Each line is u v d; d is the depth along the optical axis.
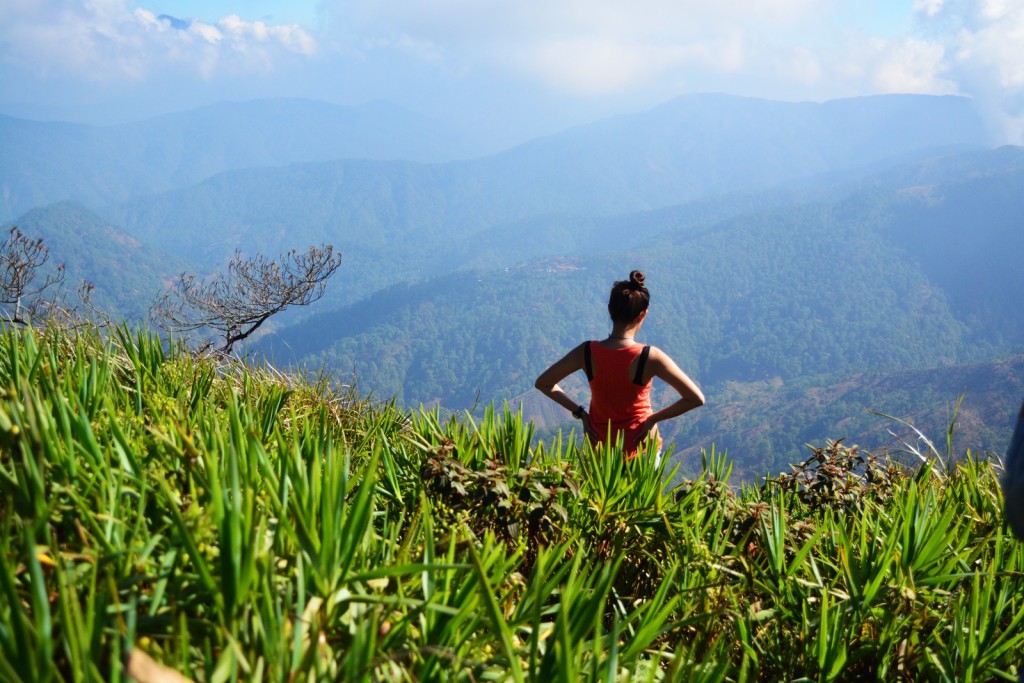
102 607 1.37
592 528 3.10
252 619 1.51
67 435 2.07
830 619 2.38
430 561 1.93
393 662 1.59
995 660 2.34
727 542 2.82
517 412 3.70
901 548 2.62
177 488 2.06
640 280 3.88
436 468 3.05
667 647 2.38
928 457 4.27
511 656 1.55
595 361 3.88
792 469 3.80
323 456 2.73
